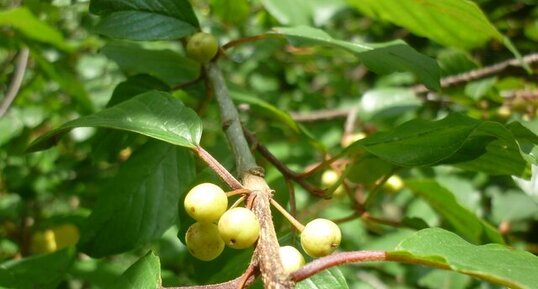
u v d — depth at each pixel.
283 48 0.38
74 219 0.28
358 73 0.50
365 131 0.33
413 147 0.15
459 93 0.32
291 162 0.33
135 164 0.19
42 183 0.35
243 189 0.13
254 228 0.12
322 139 0.35
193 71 0.23
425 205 0.33
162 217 0.19
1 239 0.31
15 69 0.32
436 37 0.24
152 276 0.13
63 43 0.29
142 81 0.21
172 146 0.20
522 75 0.31
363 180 0.21
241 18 0.30
